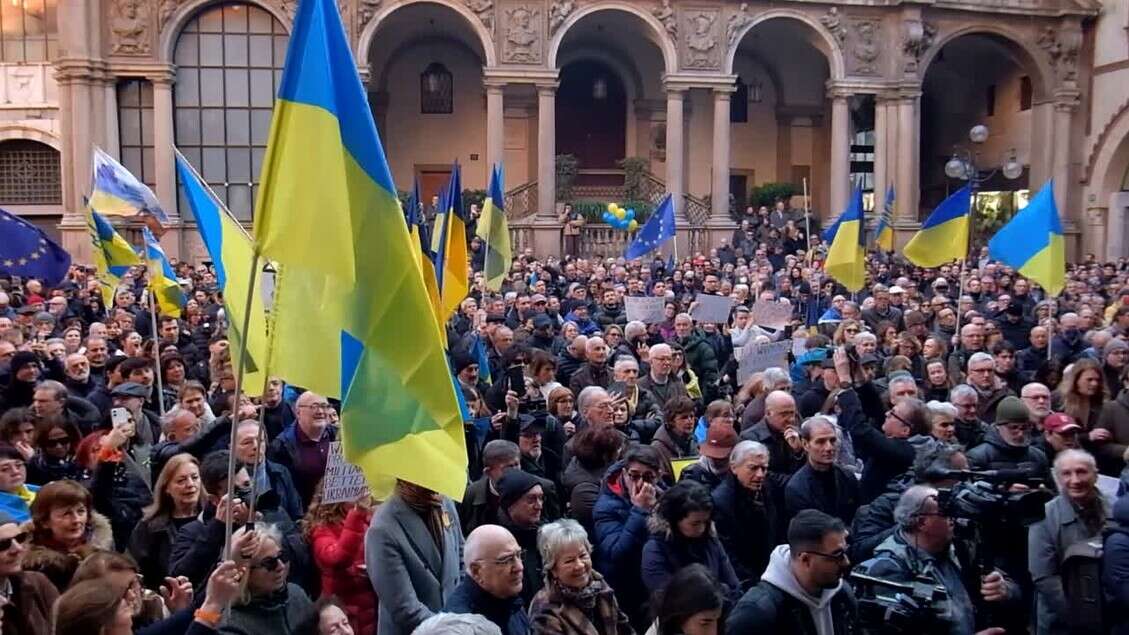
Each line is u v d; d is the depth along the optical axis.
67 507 5.77
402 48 42.66
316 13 4.67
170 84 34.81
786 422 8.09
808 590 5.03
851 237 16.62
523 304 18.06
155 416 10.12
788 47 44.78
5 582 5.09
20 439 7.64
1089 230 40.53
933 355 12.54
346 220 4.58
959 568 5.71
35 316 14.93
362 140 4.72
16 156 38.34
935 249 16.53
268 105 35.84
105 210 14.07
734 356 13.98
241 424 7.23
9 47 37.94
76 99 33.84
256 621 4.94
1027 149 43.16
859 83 38.34
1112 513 5.92
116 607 4.31
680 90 37.09
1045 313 17.77
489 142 36.25
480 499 7.04
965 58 46.06
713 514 6.72
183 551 6.03
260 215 4.62
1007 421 7.69
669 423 8.65
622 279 24.12
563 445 9.04
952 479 6.03
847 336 13.49
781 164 45.56
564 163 40.12
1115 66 39.16
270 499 7.00
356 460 5.00
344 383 5.24
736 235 36.28
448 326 14.03
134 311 17.86
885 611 5.02
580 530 5.38
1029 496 5.54
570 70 43.91
